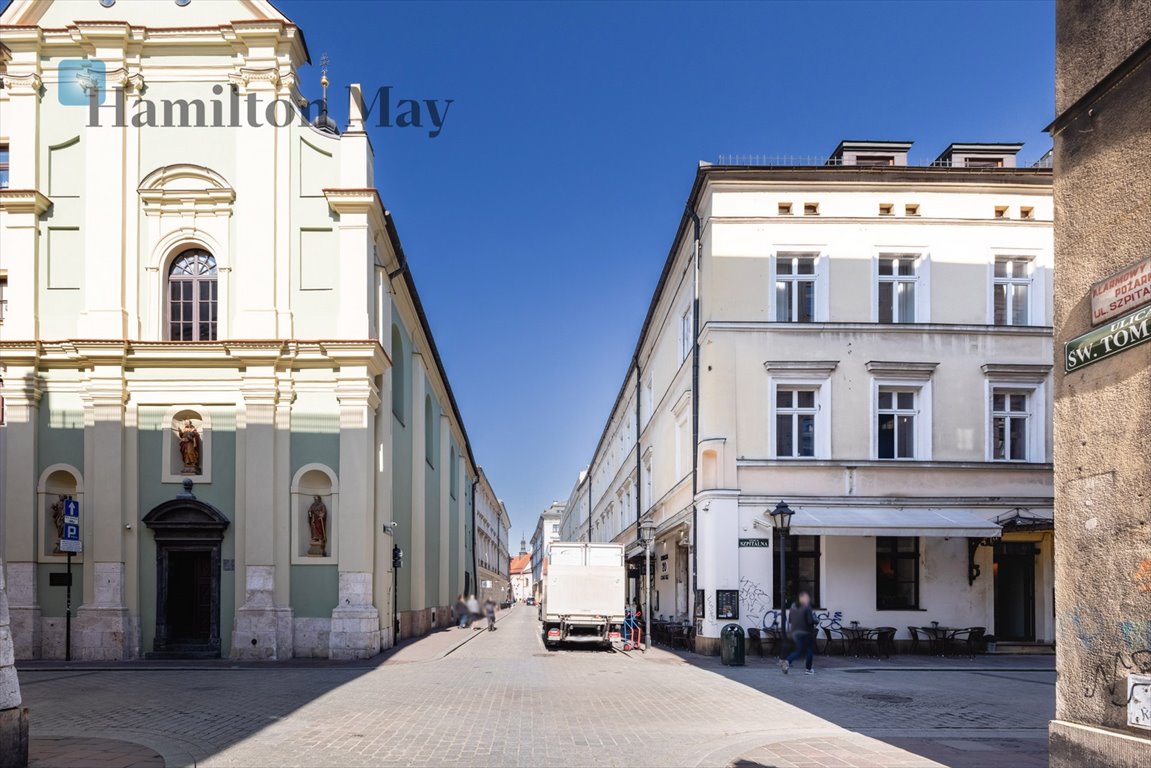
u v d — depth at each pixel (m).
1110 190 6.77
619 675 17.28
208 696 13.88
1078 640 6.80
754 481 21.77
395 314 28.05
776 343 22.16
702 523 22.45
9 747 8.28
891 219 22.53
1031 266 22.86
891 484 21.89
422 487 32.28
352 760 8.84
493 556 91.69
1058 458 7.16
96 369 21.08
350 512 20.77
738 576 21.42
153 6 22.39
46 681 16.19
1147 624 6.14
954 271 22.53
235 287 21.64
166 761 8.75
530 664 19.70
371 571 21.31
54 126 22.06
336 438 21.16
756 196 22.52
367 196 21.41
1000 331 22.36
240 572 20.59
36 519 20.75
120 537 20.56
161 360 21.14
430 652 22.31
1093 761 6.45
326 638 20.47
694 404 23.52
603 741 9.93
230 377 21.30
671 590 29.94
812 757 9.02
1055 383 7.27
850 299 22.33
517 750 9.38
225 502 21.11
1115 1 6.81
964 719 11.79
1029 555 22.59
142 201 21.89
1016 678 16.91
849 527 20.25
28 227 21.55
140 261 21.78
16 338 21.19
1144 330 6.29
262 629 20.17
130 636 20.38
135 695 14.03
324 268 21.77
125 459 21.05
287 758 8.93
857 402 22.08
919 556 22.00
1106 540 6.57
